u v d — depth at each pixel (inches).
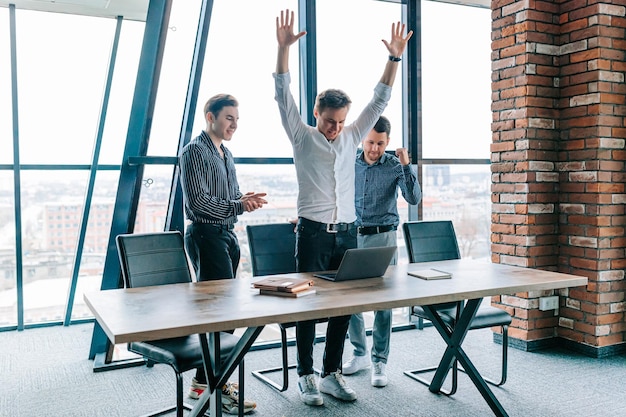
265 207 176.6
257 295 92.4
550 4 162.6
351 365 146.1
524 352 163.0
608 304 157.0
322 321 130.6
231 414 120.0
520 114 162.7
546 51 162.4
